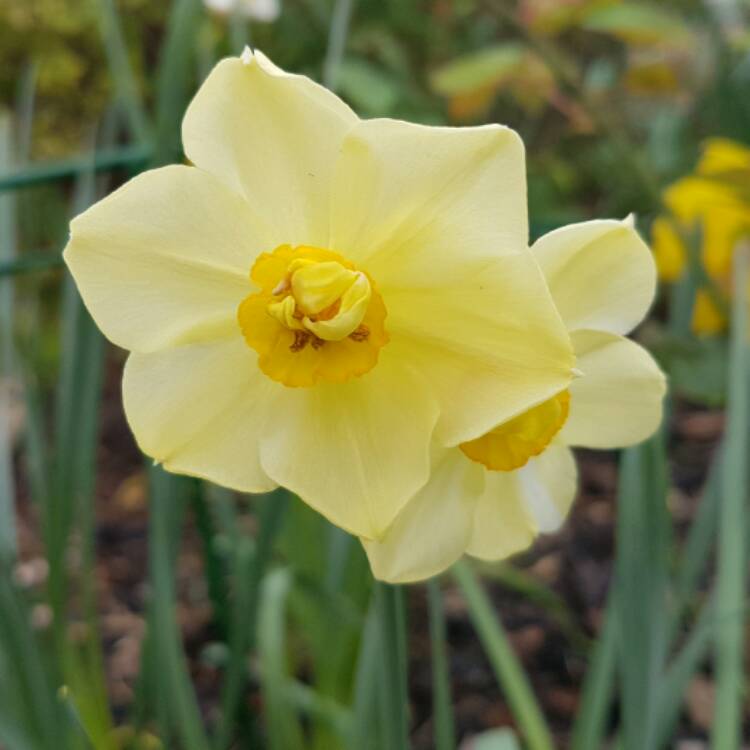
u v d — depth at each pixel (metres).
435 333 0.12
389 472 0.12
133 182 0.12
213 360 0.12
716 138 0.38
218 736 0.21
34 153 0.50
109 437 0.46
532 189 0.43
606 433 0.15
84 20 0.49
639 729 0.18
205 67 0.27
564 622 0.29
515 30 0.29
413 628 0.33
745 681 0.27
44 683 0.20
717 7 0.38
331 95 0.12
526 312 0.12
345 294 0.12
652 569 0.18
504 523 0.14
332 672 0.26
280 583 0.25
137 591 0.36
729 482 0.20
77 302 0.22
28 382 0.26
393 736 0.14
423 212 0.12
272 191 0.12
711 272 0.27
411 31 0.51
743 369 0.21
